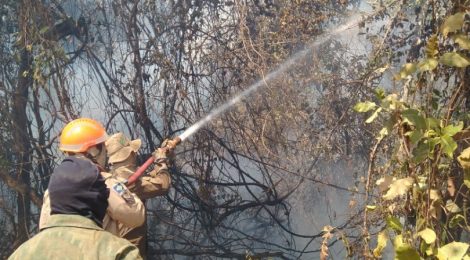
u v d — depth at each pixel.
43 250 1.98
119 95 7.27
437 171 2.81
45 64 6.68
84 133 2.76
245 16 7.04
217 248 7.57
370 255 3.38
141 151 7.39
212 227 7.67
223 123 7.35
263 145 6.85
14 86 7.23
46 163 7.43
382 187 3.02
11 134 7.15
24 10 6.71
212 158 7.46
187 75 7.20
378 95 2.94
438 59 2.79
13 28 7.23
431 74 2.94
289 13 7.11
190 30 7.26
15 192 7.39
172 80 7.21
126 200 2.69
